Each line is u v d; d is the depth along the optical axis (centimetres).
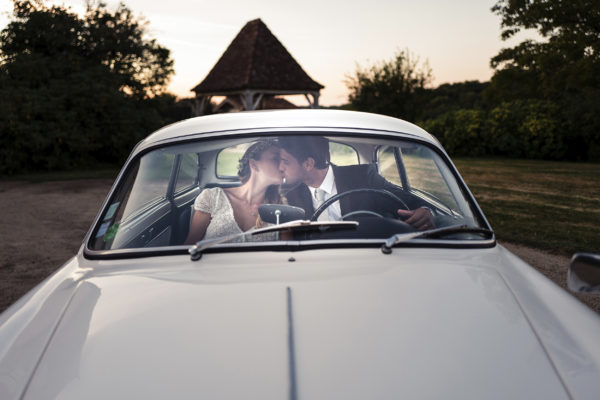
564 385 124
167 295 156
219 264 176
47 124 1791
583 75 2838
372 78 2752
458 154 2547
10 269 529
